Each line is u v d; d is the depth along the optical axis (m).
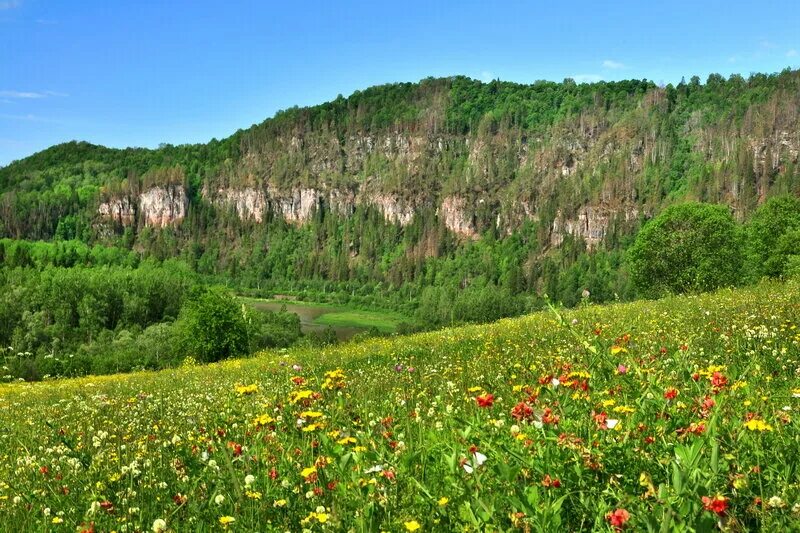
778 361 7.26
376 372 11.38
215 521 4.16
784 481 3.33
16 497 5.31
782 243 54.84
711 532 2.72
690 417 4.22
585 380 4.80
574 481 3.62
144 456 6.37
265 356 26.69
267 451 5.19
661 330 11.24
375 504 3.66
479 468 3.69
